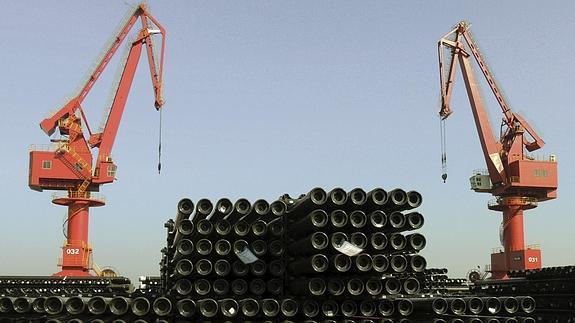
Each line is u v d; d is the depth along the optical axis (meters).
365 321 10.57
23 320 11.40
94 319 10.95
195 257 11.38
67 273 41.31
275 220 11.73
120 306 10.90
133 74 45.12
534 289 16.86
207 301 10.62
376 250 10.81
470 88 50.50
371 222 10.69
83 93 44.09
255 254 11.28
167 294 13.17
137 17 45.97
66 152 42.62
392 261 10.64
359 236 10.70
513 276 19.69
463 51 50.97
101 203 43.69
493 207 49.78
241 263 11.20
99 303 10.86
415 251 11.16
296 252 11.46
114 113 44.25
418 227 10.94
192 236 11.49
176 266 11.34
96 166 43.50
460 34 51.28
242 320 10.72
